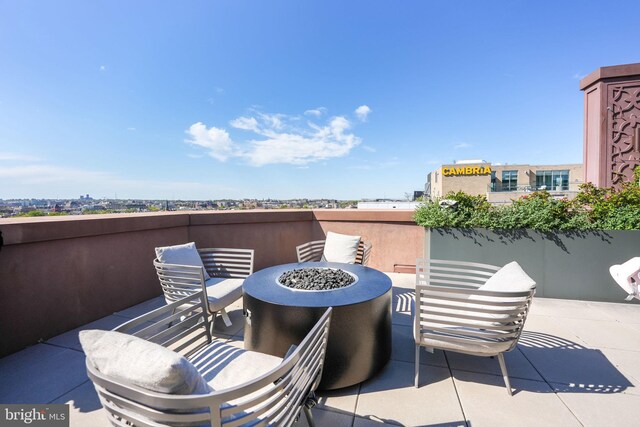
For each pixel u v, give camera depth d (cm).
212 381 142
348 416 171
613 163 496
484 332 186
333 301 198
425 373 217
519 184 3344
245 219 484
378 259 521
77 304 303
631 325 293
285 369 104
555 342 260
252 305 212
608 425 162
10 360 238
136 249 369
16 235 248
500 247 389
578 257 365
